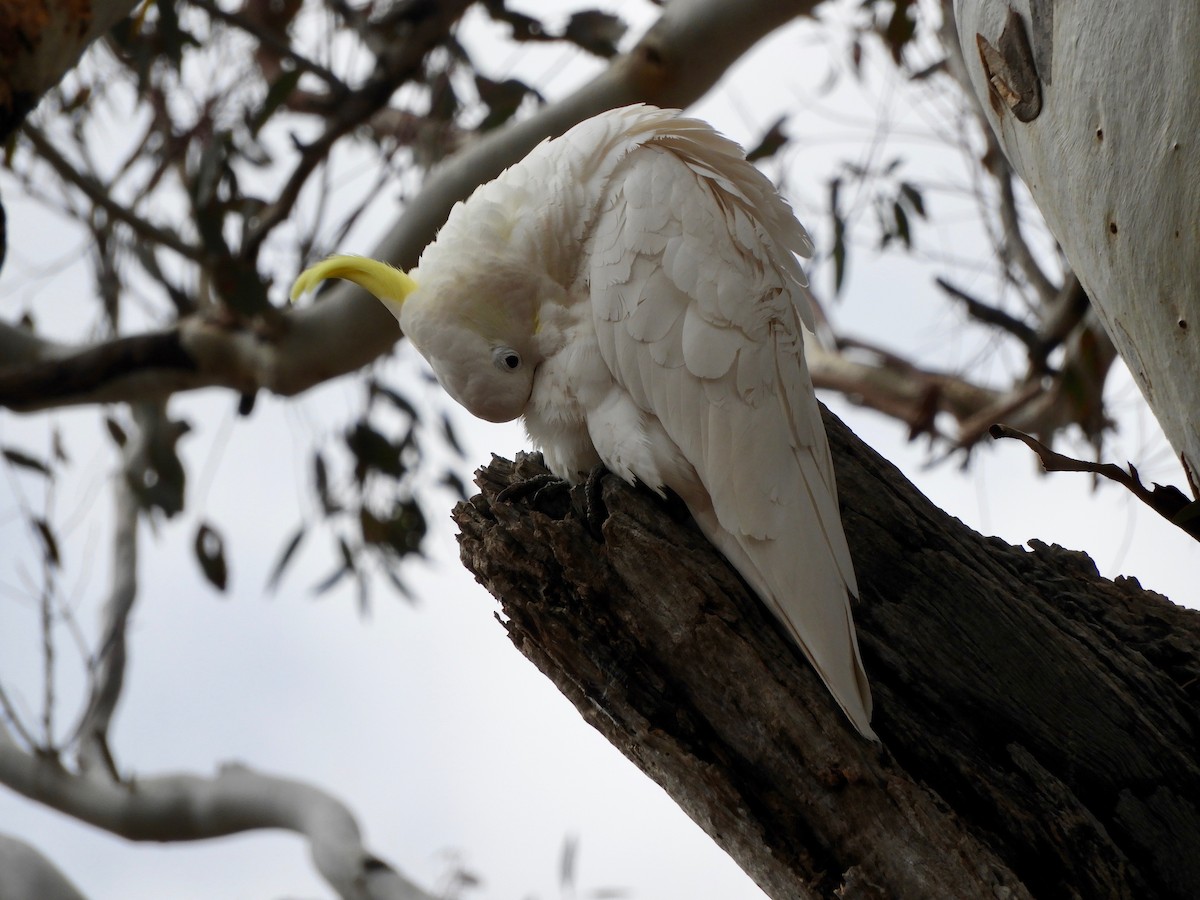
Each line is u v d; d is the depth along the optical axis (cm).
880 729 534
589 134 609
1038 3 534
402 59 1105
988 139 1359
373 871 1214
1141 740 545
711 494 554
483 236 596
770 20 995
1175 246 486
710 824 518
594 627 536
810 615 526
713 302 569
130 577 1498
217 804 1288
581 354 579
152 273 1220
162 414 1378
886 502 590
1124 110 495
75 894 1190
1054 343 1312
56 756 1291
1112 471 555
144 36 1148
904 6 1231
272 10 1247
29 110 751
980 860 477
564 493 604
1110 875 506
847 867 496
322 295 1188
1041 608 587
